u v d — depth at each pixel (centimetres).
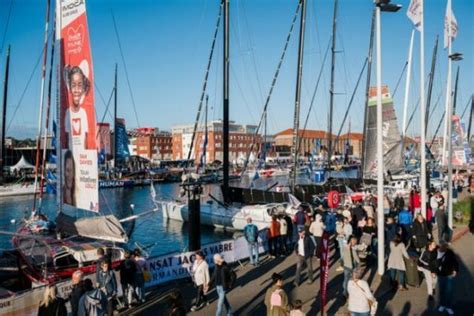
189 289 1312
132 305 1169
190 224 1525
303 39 3064
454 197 3003
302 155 12938
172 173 8819
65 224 1365
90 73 1329
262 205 2752
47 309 820
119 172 8081
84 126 1356
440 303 1044
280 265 1597
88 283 959
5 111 5838
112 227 1293
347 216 1828
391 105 3409
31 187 5822
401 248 1217
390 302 1126
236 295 1248
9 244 2906
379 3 1288
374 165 3475
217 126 14688
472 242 1812
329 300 1175
